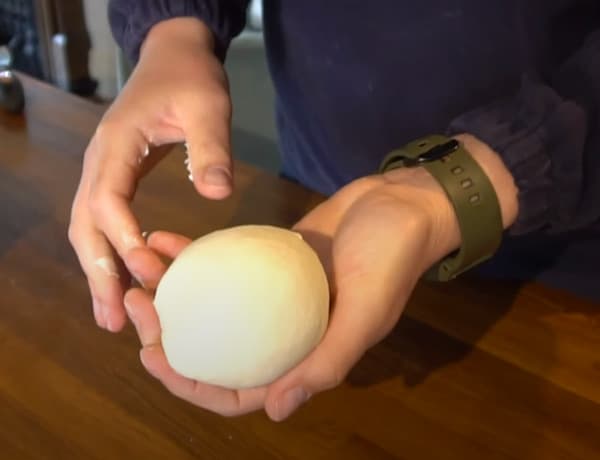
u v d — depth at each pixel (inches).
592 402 16.4
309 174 24.5
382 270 13.1
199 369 13.0
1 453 14.8
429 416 15.9
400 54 20.1
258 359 12.8
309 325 13.0
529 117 14.3
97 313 15.8
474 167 13.9
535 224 14.7
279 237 13.8
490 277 19.6
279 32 22.7
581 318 18.5
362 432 15.5
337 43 21.1
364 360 17.0
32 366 16.6
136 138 15.4
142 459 14.8
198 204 21.5
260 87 41.1
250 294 12.7
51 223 20.9
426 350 17.4
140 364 16.7
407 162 14.9
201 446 15.1
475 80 19.4
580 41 17.4
